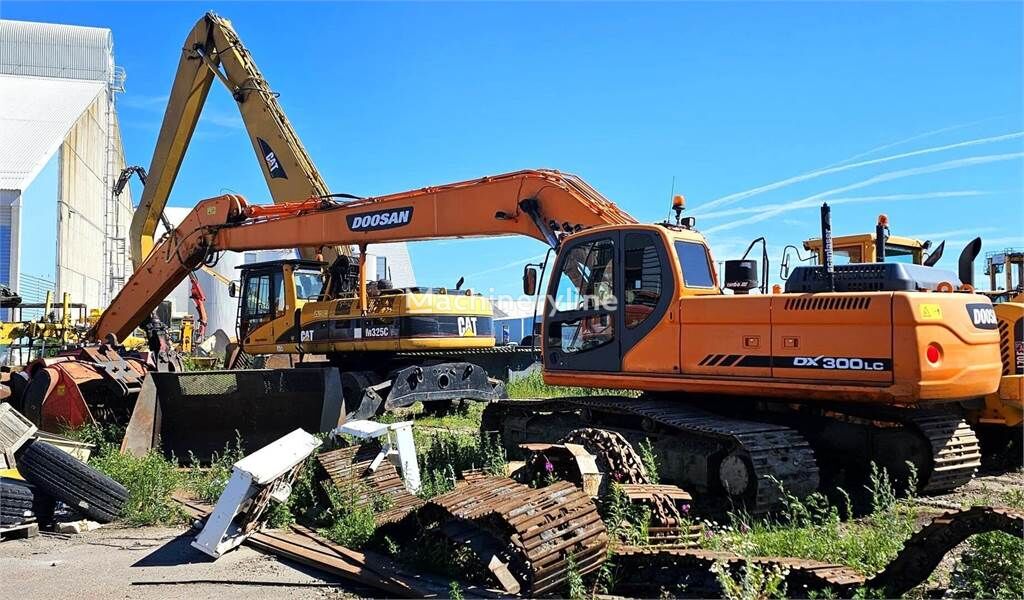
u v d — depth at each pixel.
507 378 16.30
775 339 6.64
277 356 15.06
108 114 44.88
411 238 10.93
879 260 7.48
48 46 44.97
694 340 7.07
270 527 6.31
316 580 5.16
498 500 4.90
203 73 15.26
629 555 4.83
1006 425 8.61
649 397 7.84
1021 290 10.03
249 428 9.03
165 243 14.23
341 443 8.09
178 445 9.04
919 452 6.91
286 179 14.26
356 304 13.30
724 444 6.70
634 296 7.52
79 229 38.50
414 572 5.16
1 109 37.38
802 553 5.22
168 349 13.38
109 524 6.68
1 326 19.78
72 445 8.05
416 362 13.48
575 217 9.13
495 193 9.98
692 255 7.45
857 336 6.27
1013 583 4.29
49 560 5.68
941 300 6.26
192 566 5.48
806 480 6.38
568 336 8.06
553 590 4.59
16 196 31.34
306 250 15.07
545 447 6.09
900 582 4.34
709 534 5.68
